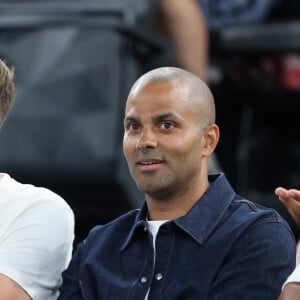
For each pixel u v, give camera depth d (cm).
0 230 839
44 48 1098
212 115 816
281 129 1438
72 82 1089
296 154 1427
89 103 1088
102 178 1085
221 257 783
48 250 842
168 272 788
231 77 1398
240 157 1408
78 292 823
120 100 1084
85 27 1090
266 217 795
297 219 777
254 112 1420
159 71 816
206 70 1259
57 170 1092
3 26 1102
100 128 1081
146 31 1116
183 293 778
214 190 812
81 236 1163
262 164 1419
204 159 817
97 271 811
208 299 775
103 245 825
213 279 779
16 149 1096
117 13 1111
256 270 776
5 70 853
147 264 797
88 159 1084
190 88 807
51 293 848
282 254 782
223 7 1345
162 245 798
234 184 1409
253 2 1340
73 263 836
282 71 1388
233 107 1413
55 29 1098
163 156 795
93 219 1142
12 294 821
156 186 797
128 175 1090
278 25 1348
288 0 1413
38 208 848
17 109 1095
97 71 1088
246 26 1350
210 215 802
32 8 1123
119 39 1086
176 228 798
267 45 1348
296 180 1421
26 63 1099
